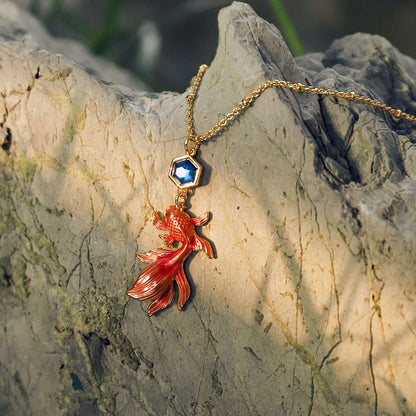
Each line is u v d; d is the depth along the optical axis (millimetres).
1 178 517
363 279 462
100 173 498
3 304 521
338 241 465
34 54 501
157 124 494
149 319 492
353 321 465
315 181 468
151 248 493
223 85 485
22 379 518
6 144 513
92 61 614
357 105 484
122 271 496
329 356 470
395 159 477
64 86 499
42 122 503
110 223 498
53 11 668
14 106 506
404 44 740
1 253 520
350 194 466
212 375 487
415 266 455
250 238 479
